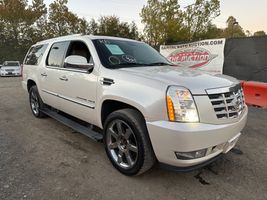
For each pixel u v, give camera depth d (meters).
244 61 8.36
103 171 3.09
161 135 2.46
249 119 5.57
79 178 2.91
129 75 2.89
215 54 9.37
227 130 2.61
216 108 2.56
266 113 6.14
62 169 3.12
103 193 2.63
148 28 25.19
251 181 2.94
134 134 2.74
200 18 24.50
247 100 7.13
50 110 4.99
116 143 3.08
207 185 2.84
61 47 4.30
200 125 2.43
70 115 4.27
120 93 2.84
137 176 2.98
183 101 2.42
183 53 10.88
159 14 24.41
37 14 39.88
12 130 4.63
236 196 2.63
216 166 3.30
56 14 40.88
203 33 24.64
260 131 4.74
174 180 2.92
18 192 2.60
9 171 3.03
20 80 15.01
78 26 42.41
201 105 2.46
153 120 2.51
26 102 7.36
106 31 33.56
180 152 2.42
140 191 2.69
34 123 5.09
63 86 3.99
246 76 8.35
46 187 2.71
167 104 2.44
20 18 38.72
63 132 4.54
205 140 2.44
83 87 3.49
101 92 3.14
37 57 5.17
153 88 2.57
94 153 3.62
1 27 37.69
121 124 2.95
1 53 35.97
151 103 2.52
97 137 3.38
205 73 3.16
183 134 2.35
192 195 2.64
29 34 39.88
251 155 3.66
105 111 3.25
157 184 2.83
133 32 34.44
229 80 2.97
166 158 2.53
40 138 4.21
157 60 3.98
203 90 2.52
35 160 3.36
